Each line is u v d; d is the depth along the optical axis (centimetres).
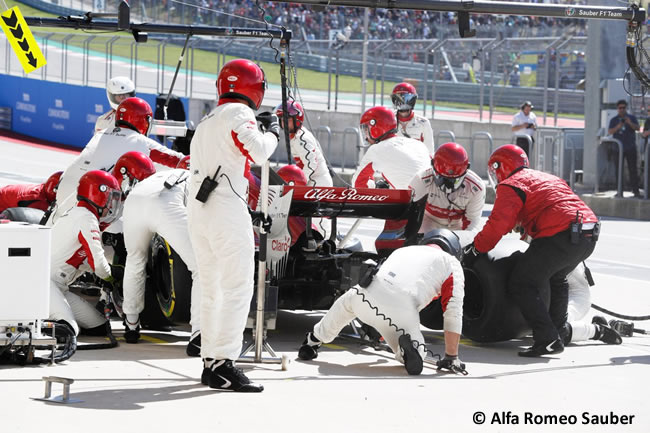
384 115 1964
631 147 4341
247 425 1055
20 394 1176
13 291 1316
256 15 7412
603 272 2698
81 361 1412
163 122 1981
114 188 1567
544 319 1568
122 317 1681
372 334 1602
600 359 1557
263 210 1414
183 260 1527
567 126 5819
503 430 1078
